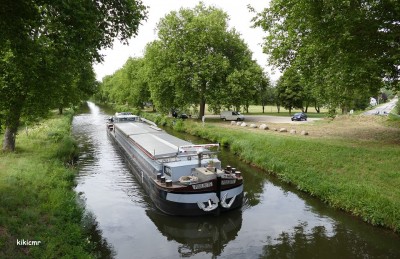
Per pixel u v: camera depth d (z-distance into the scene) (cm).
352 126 2861
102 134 3581
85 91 2692
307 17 1462
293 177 1622
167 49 4147
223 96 3941
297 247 999
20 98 1605
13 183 1265
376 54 1519
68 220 1047
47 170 1529
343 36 1341
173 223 1196
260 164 1934
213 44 4088
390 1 1290
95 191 1567
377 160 1538
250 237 1076
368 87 1794
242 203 1318
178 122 3922
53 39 974
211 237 1089
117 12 1138
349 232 1092
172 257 959
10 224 914
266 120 4144
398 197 1186
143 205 1380
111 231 1136
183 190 1180
